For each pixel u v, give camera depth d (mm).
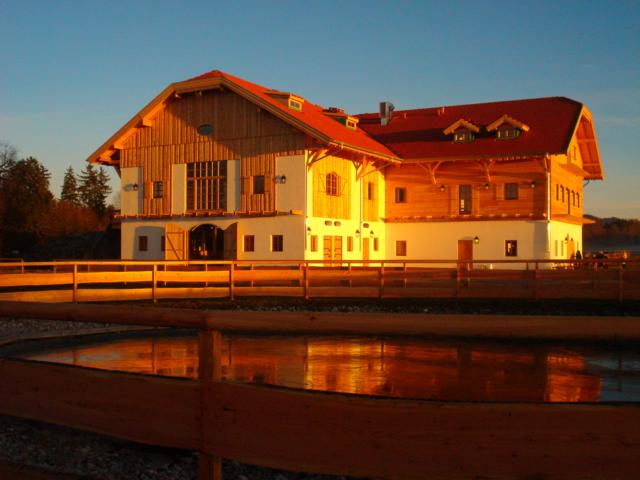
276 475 5359
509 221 35094
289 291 21922
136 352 11352
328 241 33000
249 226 32469
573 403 2520
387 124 41656
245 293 22094
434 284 21203
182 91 33562
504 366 10141
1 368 3660
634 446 2434
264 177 32188
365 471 2686
